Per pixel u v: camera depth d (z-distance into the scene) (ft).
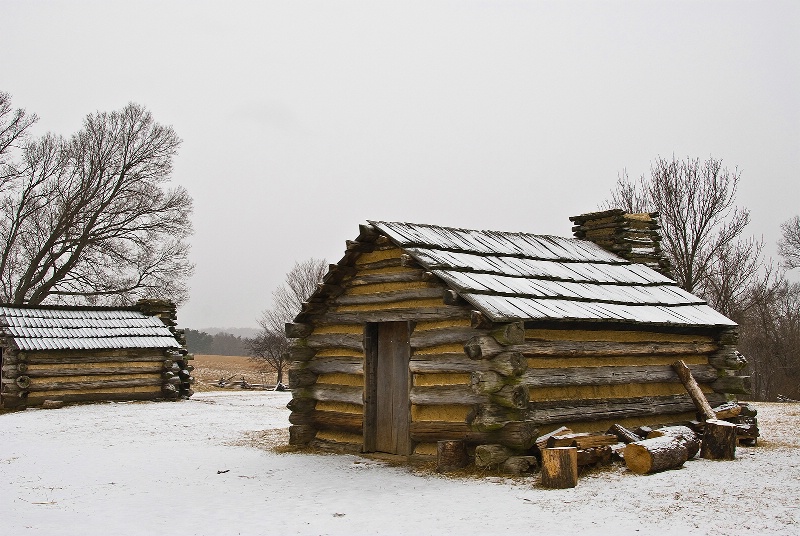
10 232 135.64
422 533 28.32
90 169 139.85
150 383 89.92
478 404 39.27
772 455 43.57
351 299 49.32
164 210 146.00
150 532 29.63
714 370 52.70
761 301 126.82
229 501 35.29
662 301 52.34
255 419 72.95
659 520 28.37
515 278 45.70
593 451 38.22
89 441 56.59
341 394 50.11
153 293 144.15
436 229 50.24
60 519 31.94
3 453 50.70
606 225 63.67
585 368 42.68
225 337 385.50
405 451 46.03
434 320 43.11
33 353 82.38
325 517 31.55
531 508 30.99
